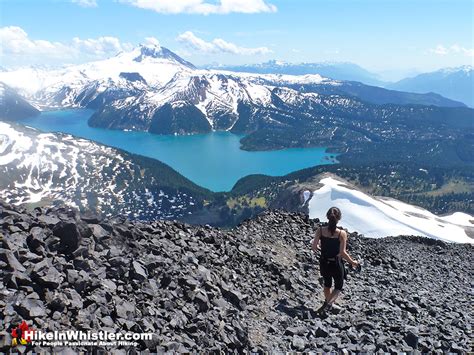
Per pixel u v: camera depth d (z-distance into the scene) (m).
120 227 15.02
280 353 11.99
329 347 12.34
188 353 10.15
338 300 17.52
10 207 13.45
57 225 12.32
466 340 14.34
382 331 14.12
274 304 15.80
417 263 31.30
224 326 12.40
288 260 22.50
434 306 18.98
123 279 12.27
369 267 25.78
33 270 10.11
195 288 13.56
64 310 9.55
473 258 38.53
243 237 23.23
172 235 17.86
